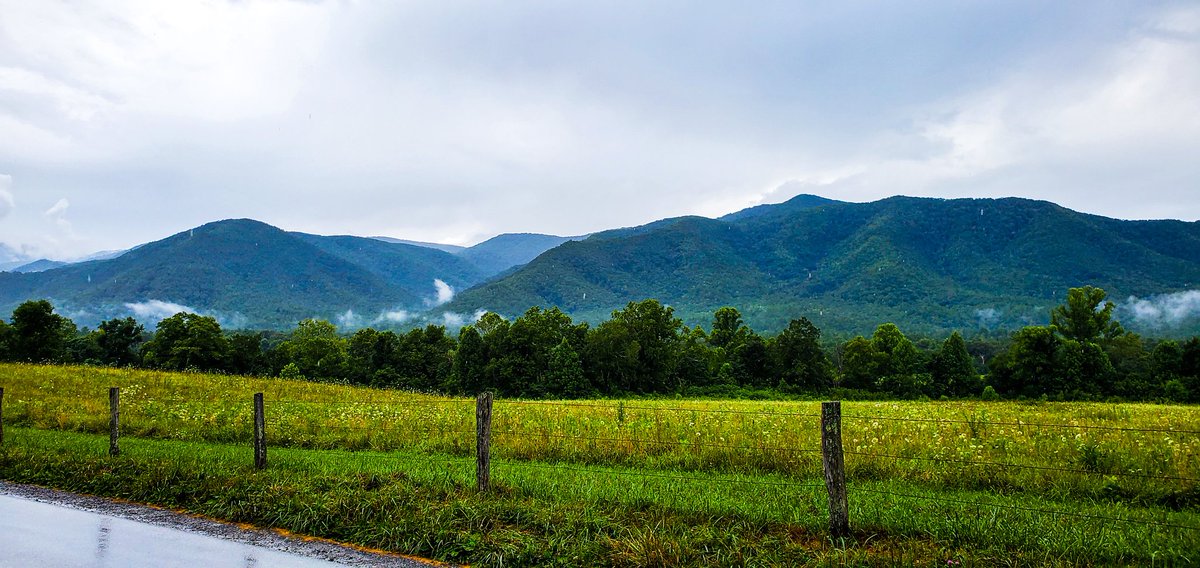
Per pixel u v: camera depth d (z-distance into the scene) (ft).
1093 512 29.17
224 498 29.50
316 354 265.34
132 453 44.70
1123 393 229.86
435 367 265.54
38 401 83.20
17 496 32.01
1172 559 22.58
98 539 25.17
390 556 23.44
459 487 31.65
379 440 54.08
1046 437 48.21
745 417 63.93
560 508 27.71
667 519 26.48
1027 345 239.71
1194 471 34.68
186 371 158.92
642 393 249.96
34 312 237.66
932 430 51.93
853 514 26.99
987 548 23.35
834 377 267.80
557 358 236.84
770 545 23.52
